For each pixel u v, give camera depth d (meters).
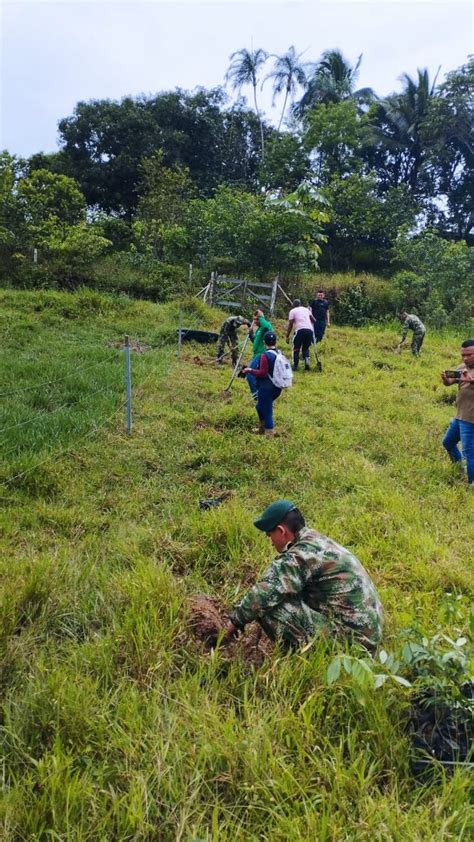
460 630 3.20
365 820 2.12
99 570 3.88
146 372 9.55
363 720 2.56
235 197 19.97
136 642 3.01
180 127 31.89
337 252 25.58
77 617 3.38
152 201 23.94
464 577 4.18
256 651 3.12
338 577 3.00
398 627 3.27
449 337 17.67
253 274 19.05
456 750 2.39
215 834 2.03
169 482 5.85
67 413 7.05
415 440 7.61
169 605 3.34
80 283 16.62
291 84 31.42
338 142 26.41
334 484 5.96
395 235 24.88
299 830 2.08
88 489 5.48
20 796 2.17
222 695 2.77
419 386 11.10
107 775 2.31
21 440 6.18
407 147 29.97
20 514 4.82
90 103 31.55
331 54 30.98
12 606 3.23
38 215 18.62
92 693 2.70
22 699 2.65
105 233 24.09
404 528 5.00
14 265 16.97
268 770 2.29
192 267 18.73
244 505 5.27
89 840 2.07
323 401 9.36
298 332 11.52
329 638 2.94
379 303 19.91
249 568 4.14
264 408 7.30
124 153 30.52
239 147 32.81
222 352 11.26
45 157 32.19
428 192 30.80
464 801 2.23
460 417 6.38
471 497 5.97
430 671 2.57
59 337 11.78
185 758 2.35
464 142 28.02
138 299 16.67
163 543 4.38
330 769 2.30
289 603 3.01
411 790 2.32
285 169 27.27
